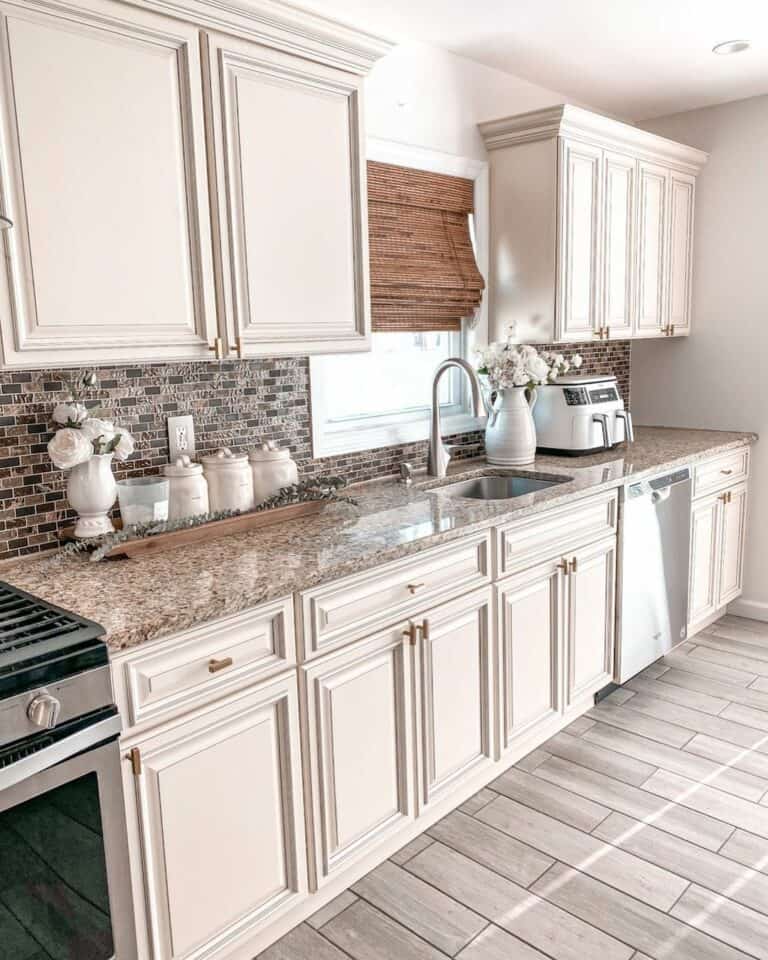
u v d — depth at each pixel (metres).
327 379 2.76
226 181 1.88
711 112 3.80
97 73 1.62
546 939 1.89
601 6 2.56
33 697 1.28
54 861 1.35
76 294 1.63
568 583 2.71
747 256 3.78
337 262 2.19
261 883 1.79
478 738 2.42
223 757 1.67
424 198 2.92
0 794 1.26
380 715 2.04
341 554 1.92
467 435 3.27
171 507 2.09
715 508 3.62
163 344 1.80
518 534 2.45
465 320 3.25
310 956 1.85
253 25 1.86
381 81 2.71
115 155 1.67
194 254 1.84
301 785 1.85
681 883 2.06
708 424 4.03
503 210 3.17
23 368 1.58
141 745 1.51
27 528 1.91
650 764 2.63
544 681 2.68
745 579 4.02
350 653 1.93
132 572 1.79
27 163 1.53
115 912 1.46
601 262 3.27
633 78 3.33
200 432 2.27
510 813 2.38
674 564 3.31
